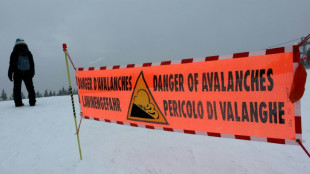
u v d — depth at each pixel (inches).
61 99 322.3
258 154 96.7
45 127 157.6
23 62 234.8
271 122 69.6
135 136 130.3
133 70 95.8
